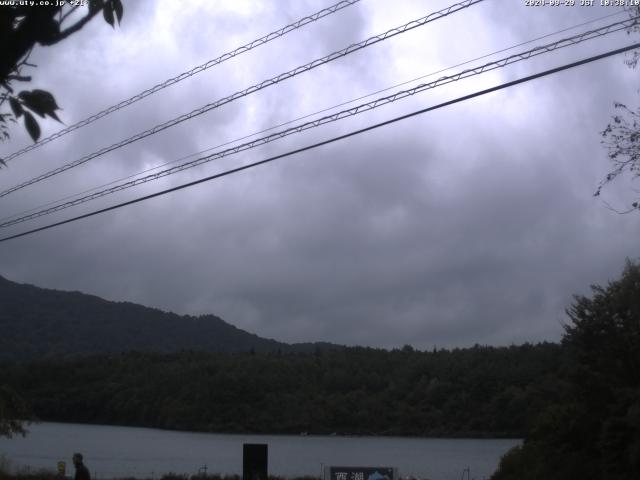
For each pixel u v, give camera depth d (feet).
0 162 21.90
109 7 13.25
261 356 410.52
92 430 353.92
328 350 403.75
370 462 208.95
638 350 75.92
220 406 350.64
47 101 13.04
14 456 221.66
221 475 144.05
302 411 341.00
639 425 68.39
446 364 341.41
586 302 80.23
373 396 347.36
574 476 75.51
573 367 80.12
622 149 42.63
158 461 218.18
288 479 126.21
